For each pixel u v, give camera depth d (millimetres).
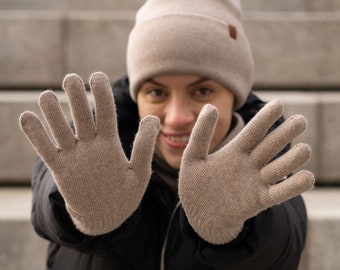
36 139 760
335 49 2244
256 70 2244
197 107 966
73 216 795
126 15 2270
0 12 2256
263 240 809
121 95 1049
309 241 1509
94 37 2221
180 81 957
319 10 2619
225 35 992
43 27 2207
